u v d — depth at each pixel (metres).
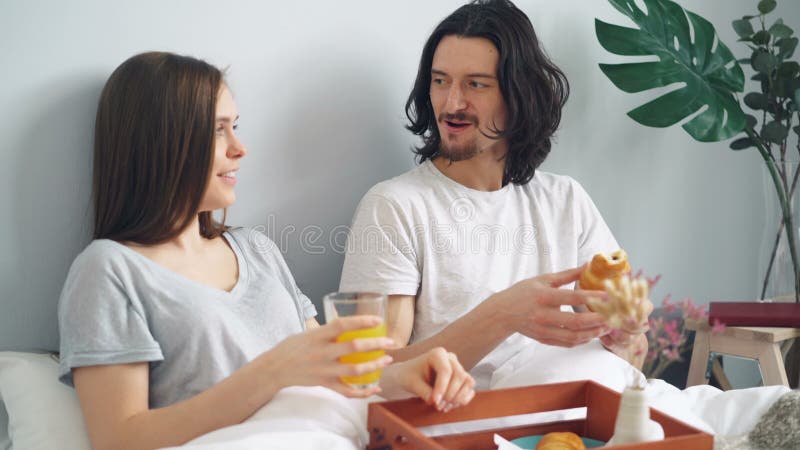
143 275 1.28
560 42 1.98
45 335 1.46
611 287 0.93
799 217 1.92
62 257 1.46
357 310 1.04
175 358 1.29
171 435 1.13
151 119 1.31
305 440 1.00
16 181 1.41
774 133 1.96
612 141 2.11
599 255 1.19
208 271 1.40
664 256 2.27
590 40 2.03
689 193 2.29
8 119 1.39
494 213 1.68
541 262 1.72
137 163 1.32
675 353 1.02
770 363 1.72
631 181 2.17
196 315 1.29
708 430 1.29
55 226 1.45
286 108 1.65
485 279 1.64
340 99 1.72
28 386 1.31
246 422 1.11
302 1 1.64
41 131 1.42
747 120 2.02
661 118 1.92
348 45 1.71
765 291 1.97
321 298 1.76
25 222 1.42
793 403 1.29
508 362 1.55
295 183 1.68
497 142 1.68
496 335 1.35
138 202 1.33
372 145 1.78
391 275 1.56
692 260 2.33
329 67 1.69
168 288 1.30
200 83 1.33
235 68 1.58
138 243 1.33
